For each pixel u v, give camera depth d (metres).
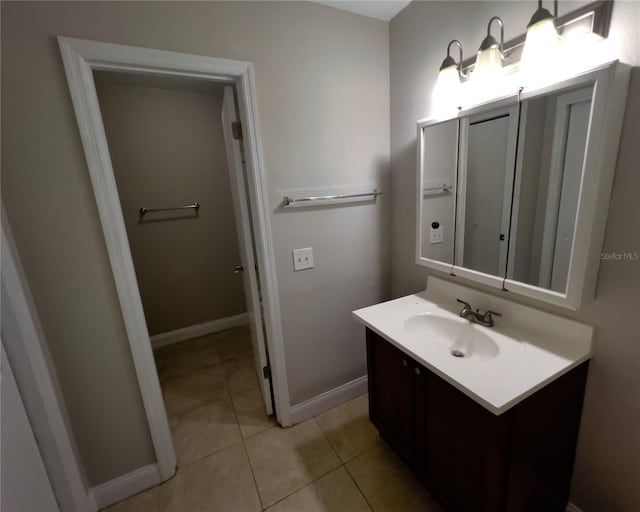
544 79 1.06
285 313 1.74
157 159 2.64
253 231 1.68
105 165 1.22
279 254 1.65
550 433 1.08
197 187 2.84
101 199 1.23
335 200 1.76
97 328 1.33
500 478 0.98
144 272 2.77
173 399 2.18
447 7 1.41
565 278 1.09
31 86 1.08
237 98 1.50
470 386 0.97
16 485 1.06
